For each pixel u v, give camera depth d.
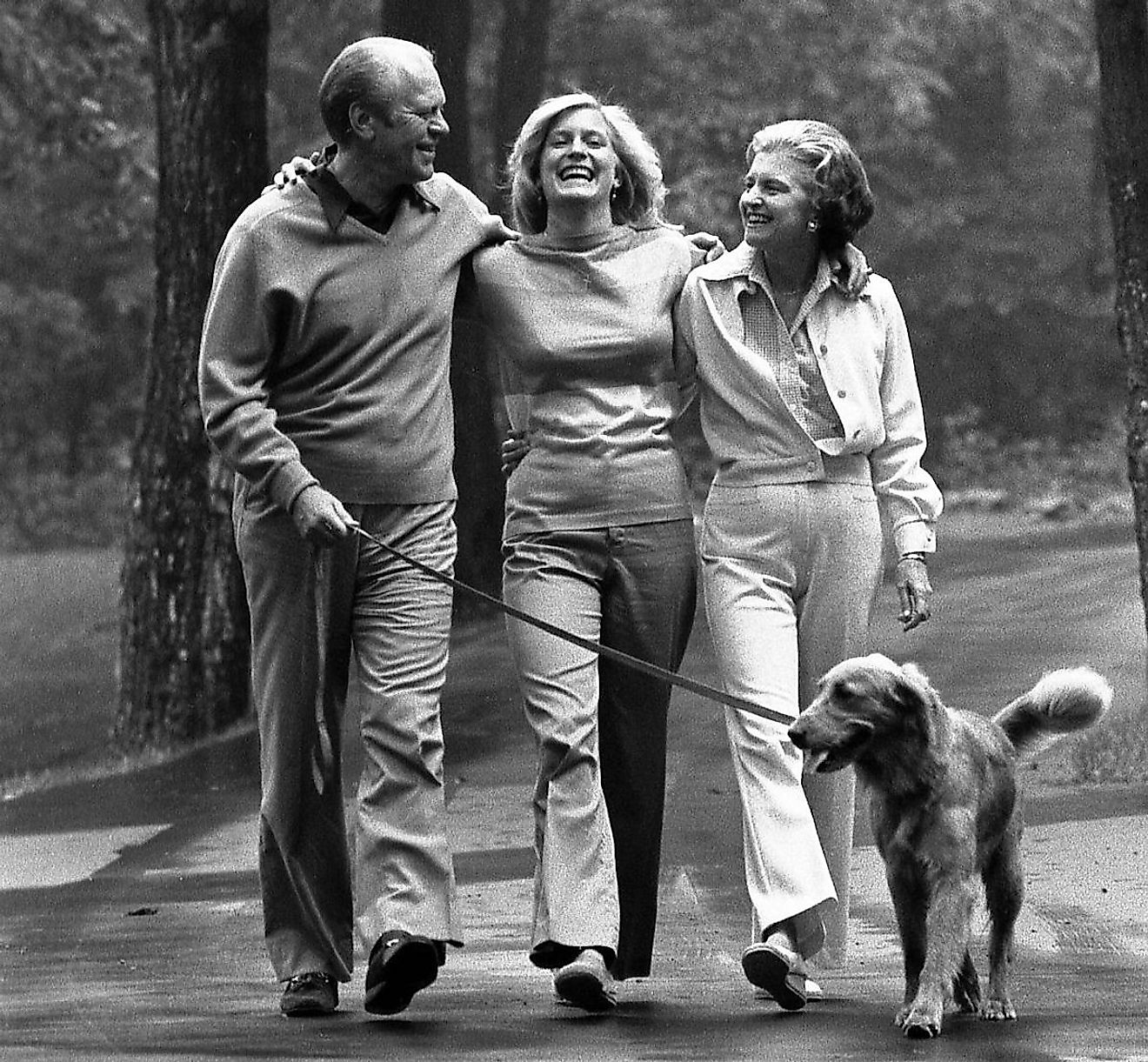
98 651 72.25
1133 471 32.44
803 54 85.19
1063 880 23.48
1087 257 101.44
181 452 44.66
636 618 18.38
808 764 17.09
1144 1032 16.55
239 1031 17.38
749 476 18.31
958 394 101.12
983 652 43.25
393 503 18.11
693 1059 15.62
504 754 35.91
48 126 63.50
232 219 44.38
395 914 17.53
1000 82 100.19
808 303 18.28
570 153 18.20
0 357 110.81
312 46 78.62
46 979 20.75
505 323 18.38
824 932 18.38
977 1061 15.39
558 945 17.83
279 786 18.11
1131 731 33.16
